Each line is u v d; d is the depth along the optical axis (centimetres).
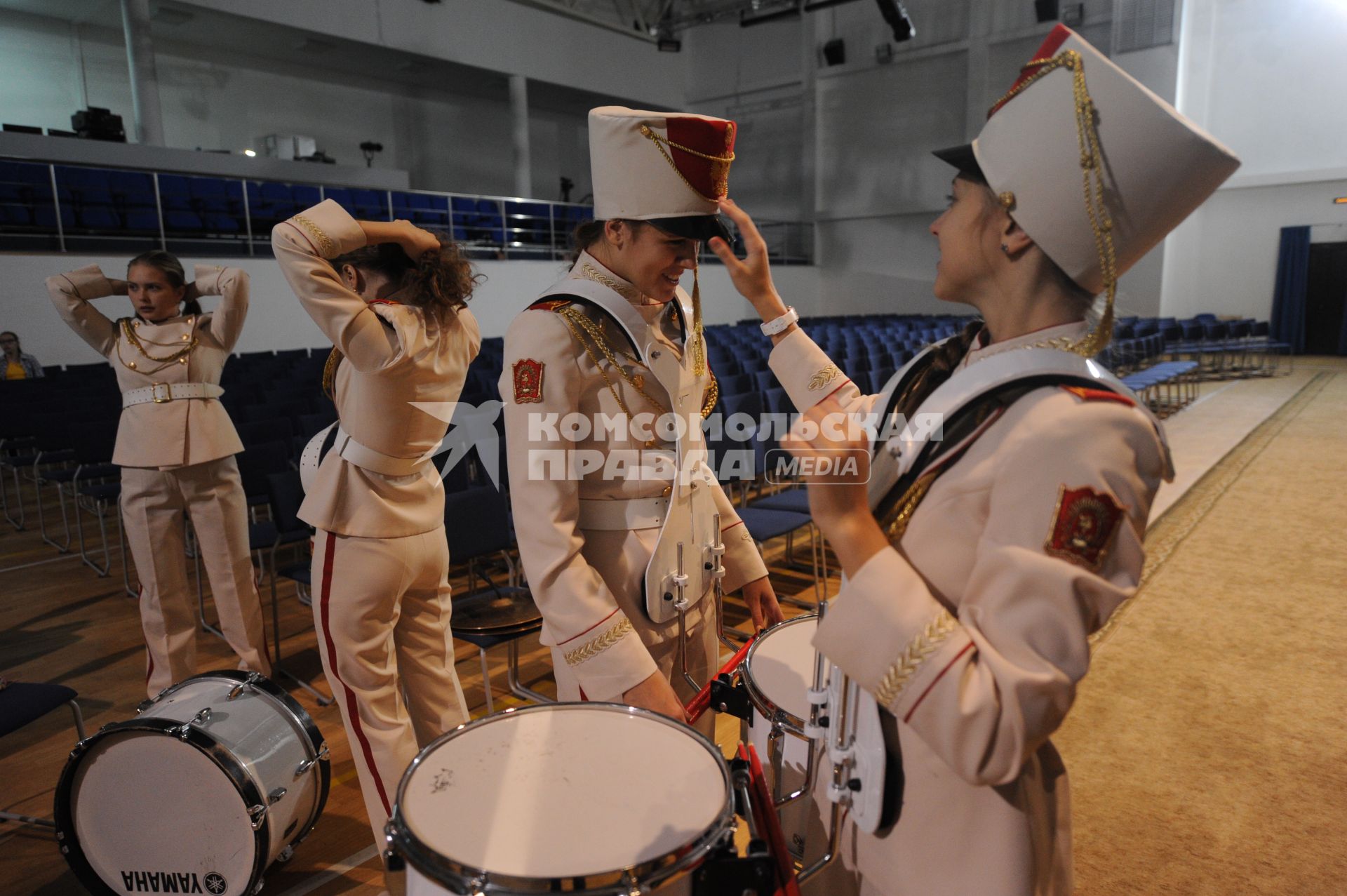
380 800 166
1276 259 1438
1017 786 77
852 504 74
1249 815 204
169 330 266
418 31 1312
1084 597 63
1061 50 66
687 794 89
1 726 179
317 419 478
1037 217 68
